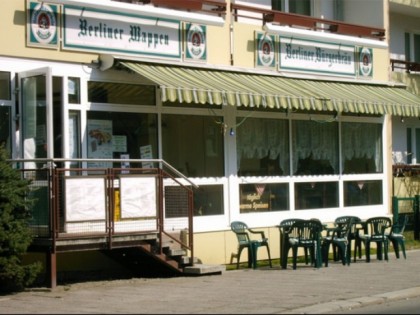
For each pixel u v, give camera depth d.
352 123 20.03
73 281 13.73
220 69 16.55
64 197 12.29
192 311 10.39
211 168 16.75
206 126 16.72
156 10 15.55
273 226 17.77
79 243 12.47
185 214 14.50
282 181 18.19
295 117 18.59
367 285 13.05
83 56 14.52
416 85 22.91
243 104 15.35
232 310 10.48
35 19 13.90
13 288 12.39
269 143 18.02
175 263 14.16
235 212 17.06
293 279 13.92
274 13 18.22
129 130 15.27
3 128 13.64
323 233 18.64
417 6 22.66
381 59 20.91
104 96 14.88
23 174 12.57
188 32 16.33
